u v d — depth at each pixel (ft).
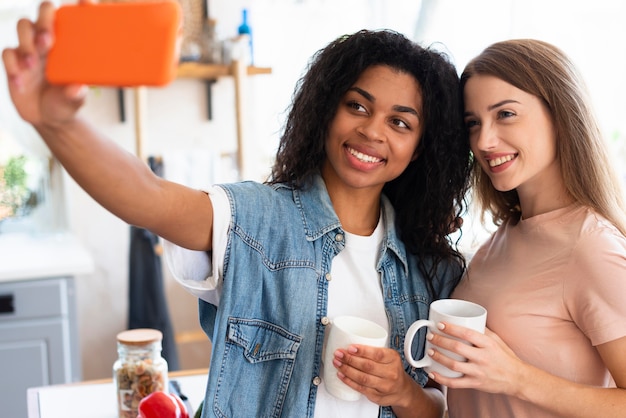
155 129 10.75
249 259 3.74
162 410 4.14
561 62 3.90
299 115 4.13
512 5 9.03
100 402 5.22
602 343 3.62
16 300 8.75
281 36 11.05
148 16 2.14
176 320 11.06
